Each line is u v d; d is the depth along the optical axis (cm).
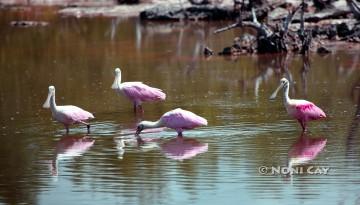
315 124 1883
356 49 3100
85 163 1627
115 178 1520
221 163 1587
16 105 2258
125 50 3369
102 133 1881
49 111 2158
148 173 1542
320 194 1394
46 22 4409
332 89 2322
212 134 1825
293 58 2984
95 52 3341
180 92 2375
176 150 1698
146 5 4947
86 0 5362
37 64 3073
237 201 1370
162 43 3541
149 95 2130
